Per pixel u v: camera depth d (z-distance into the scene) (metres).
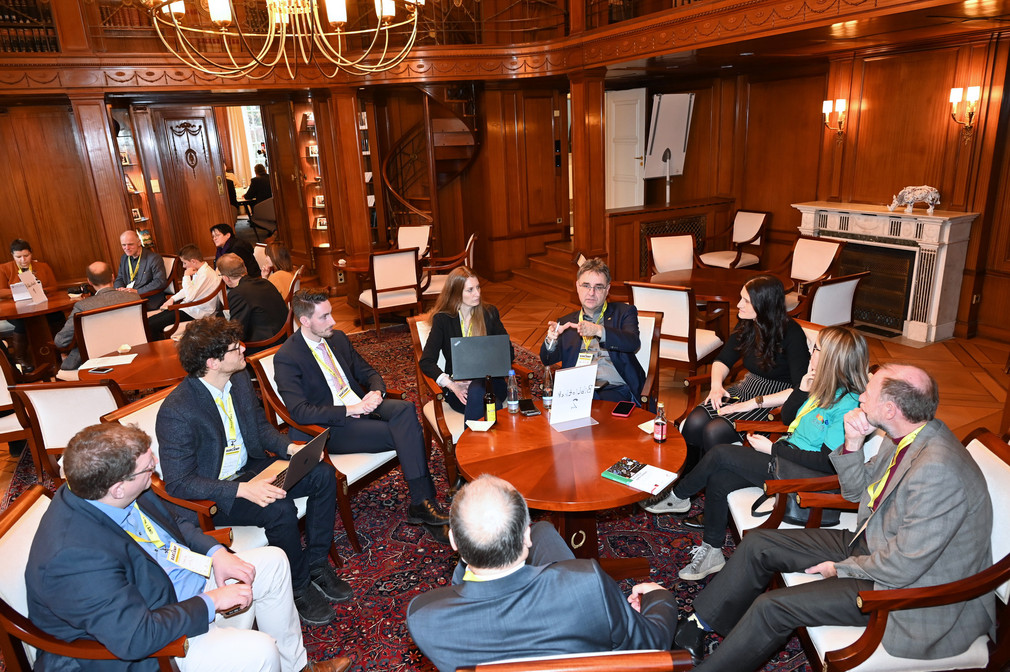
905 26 4.76
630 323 3.57
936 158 6.23
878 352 5.86
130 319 4.77
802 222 7.15
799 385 3.24
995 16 4.32
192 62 3.84
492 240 9.09
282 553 2.38
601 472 2.51
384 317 7.80
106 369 4.01
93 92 6.50
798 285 5.73
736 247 8.20
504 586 1.48
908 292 6.22
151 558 2.02
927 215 5.91
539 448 2.73
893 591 1.79
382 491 3.84
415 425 3.29
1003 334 6.01
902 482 1.95
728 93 8.50
